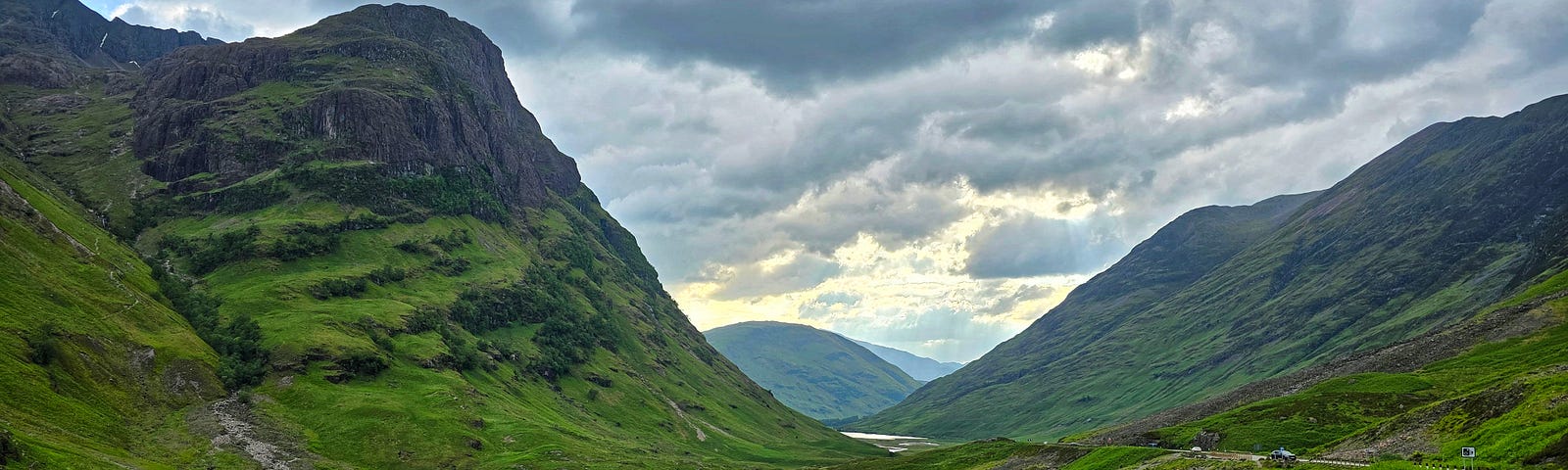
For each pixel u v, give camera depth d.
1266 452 191.38
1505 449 121.06
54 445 179.25
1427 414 160.50
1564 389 133.38
